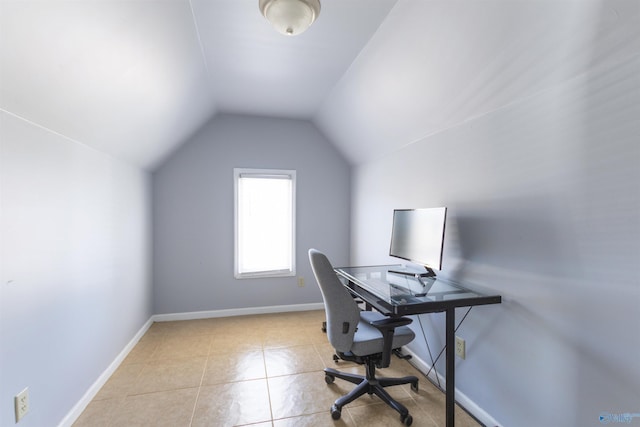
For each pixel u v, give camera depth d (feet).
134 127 7.02
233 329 9.92
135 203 8.87
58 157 5.14
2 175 3.94
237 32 6.03
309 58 7.03
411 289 5.64
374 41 6.15
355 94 8.25
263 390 6.48
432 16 4.79
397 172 8.74
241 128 11.30
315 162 12.07
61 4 3.40
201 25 5.77
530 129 4.56
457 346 6.15
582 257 3.85
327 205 12.21
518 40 4.12
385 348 5.26
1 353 3.92
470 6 4.23
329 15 5.44
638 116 3.26
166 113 7.71
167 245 10.73
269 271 11.58
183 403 6.05
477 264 5.70
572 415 3.97
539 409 4.43
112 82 5.12
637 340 3.32
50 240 4.93
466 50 4.81
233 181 11.25
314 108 10.54
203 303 11.03
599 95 3.61
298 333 9.59
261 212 11.62
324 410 5.84
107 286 7.00
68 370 5.40
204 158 11.01
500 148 5.14
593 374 3.73
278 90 8.98
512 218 4.91
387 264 9.34
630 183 3.35
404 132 7.91
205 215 11.02
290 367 7.45
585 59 3.69
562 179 4.08
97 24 3.97
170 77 6.47
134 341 8.69
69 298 5.45
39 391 4.63
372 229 10.39
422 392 6.42
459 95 5.64
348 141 10.80
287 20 4.54
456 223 6.28
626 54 3.32
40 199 4.69
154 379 6.91
